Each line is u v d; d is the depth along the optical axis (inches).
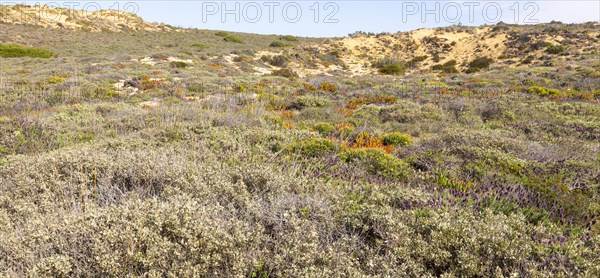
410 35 2295.8
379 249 112.7
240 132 299.1
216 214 123.2
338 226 128.7
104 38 2000.5
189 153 220.5
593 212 150.1
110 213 114.4
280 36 2770.7
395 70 1557.6
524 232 122.6
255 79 1013.2
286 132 309.1
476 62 1662.2
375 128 379.9
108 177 163.6
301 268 99.0
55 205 137.6
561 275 95.9
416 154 251.9
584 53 1485.0
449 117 449.4
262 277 101.4
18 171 168.2
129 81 810.8
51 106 520.4
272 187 155.9
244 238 105.1
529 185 179.6
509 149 257.0
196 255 98.7
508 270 103.4
